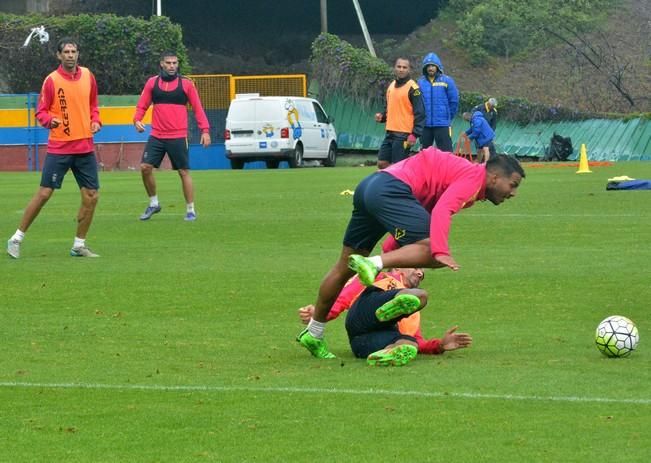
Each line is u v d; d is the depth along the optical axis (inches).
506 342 866.1
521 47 5191.9
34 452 584.7
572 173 3134.8
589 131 4291.3
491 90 4963.1
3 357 821.9
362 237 815.1
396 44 5546.3
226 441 599.8
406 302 778.2
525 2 5374.0
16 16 4726.9
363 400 680.4
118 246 1505.9
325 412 653.9
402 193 790.5
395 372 761.0
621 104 4749.0
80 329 932.0
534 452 571.5
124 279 1203.9
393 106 2066.9
